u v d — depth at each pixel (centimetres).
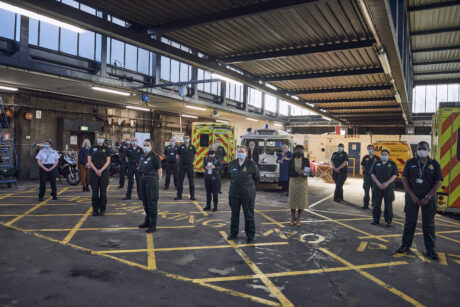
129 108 1789
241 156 533
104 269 396
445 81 2723
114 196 965
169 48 859
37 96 1322
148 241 519
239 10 683
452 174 776
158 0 652
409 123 2598
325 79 1265
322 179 1720
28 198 892
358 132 2889
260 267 417
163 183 1344
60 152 1288
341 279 384
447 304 325
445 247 530
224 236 560
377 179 682
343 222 702
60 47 1205
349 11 685
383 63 917
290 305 315
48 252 453
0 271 380
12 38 1020
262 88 1339
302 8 672
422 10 1517
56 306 300
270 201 963
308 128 3172
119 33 736
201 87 2000
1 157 1127
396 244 538
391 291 353
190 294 334
